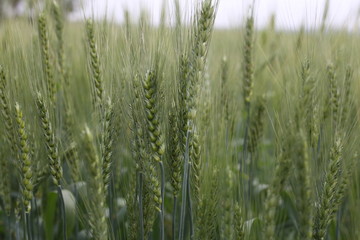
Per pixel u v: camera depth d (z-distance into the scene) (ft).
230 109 2.13
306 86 1.67
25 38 2.15
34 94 1.78
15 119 1.69
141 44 1.65
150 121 1.60
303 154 1.53
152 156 1.63
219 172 1.81
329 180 1.64
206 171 1.77
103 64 1.74
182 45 1.63
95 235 1.61
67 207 2.06
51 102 1.86
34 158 1.83
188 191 1.73
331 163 1.63
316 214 1.67
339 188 1.76
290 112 1.73
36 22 2.09
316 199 1.69
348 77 1.98
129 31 1.72
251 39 2.31
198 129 1.75
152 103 1.58
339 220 2.00
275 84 2.57
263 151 2.48
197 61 1.60
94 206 1.56
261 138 2.36
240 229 1.66
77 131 2.14
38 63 2.02
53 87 2.01
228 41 2.85
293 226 2.37
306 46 1.92
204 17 1.58
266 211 1.62
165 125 1.67
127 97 1.72
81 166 1.97
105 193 1.67
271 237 1.61
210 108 1.90
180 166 1.68
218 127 1.96
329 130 1.93
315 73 1.92
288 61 2.30
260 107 2.35
